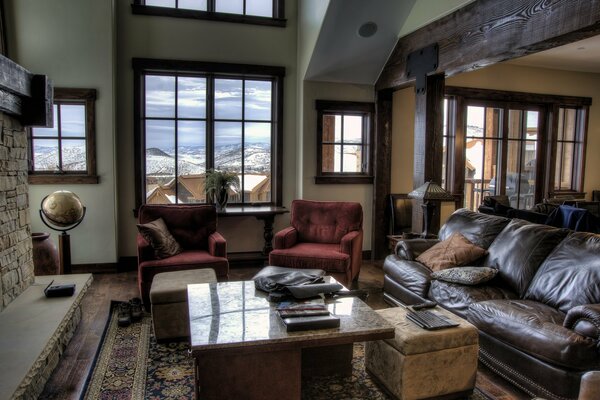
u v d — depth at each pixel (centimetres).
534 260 296
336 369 259
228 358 205
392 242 498
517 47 312
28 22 441
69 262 385
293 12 523
